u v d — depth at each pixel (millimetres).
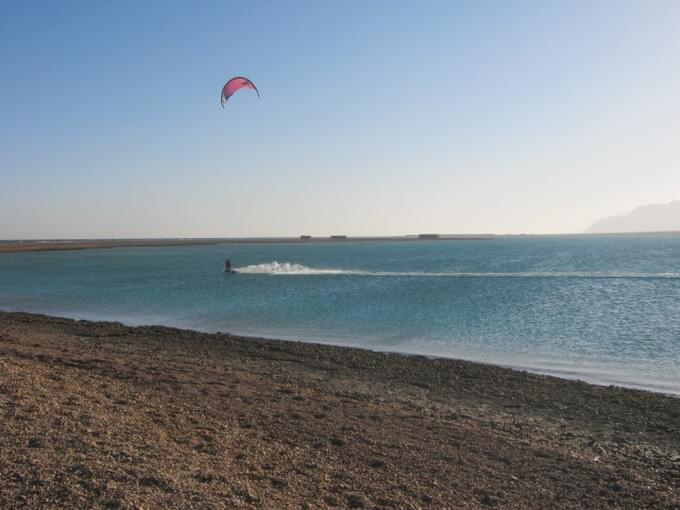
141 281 60500
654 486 8414
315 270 76438
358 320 30125
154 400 10938
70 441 7637
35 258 133000
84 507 5879
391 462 8742
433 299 39688
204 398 11688
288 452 8703
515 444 10250
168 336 23078
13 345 17922
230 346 20953
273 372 16484
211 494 6605
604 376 17547
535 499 7770
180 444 8359
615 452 10242
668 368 18484
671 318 29531
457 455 9367
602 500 7836
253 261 111750
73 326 26047
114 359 16234
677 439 11219
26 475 6465
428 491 7707
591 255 117250
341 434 9992
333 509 6777
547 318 30203
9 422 8133
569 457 9648
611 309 33531
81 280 63281
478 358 20359
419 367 17812
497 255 124500
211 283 56250
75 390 10734
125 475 6715
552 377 16641
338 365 18031
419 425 11180
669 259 96938
